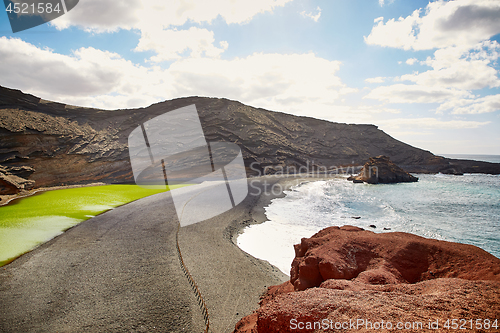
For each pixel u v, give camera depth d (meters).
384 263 5.29
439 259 5.10
